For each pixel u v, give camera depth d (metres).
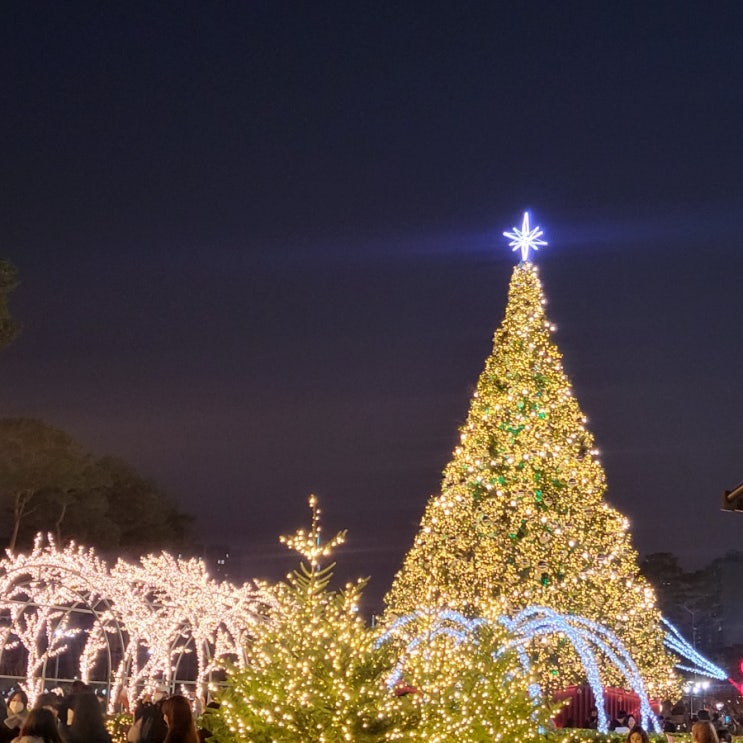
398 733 13.26
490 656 15.61
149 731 14.00
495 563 26.78
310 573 14.23
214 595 24.72
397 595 27.64
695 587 75.31
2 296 32.66
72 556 24.83
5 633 22.55
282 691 13.32
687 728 33.84
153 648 24.27
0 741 12.24
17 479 42.53
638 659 27.80
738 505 12.60
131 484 52.91
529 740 15.00
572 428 28.66
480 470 27.86
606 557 28.11
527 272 30.09
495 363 29.23
